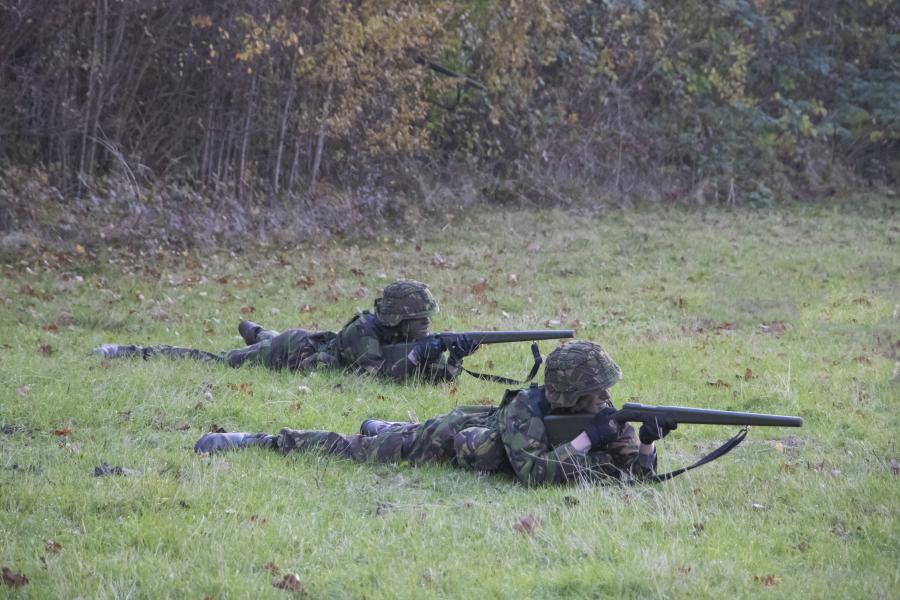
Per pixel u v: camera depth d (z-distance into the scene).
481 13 87.75
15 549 20.39
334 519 22.91
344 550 21.06
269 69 73.69
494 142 90.38
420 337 35.53
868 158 111.38
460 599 18.89
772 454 29.05
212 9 72.50
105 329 44.78
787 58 109.62
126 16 69.12
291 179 76.31
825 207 97.94
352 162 81.19
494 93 90.75
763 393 35.09
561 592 19.16
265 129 75.44
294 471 25.94
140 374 34.62
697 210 92.00
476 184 87.88
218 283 55.47
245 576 19.58
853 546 21.45
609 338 45.00
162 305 49.34
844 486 25.06
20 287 50.97
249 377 35.75
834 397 35.16
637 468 25.14
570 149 93.38
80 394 31.94
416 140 79.62
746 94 109.75
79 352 38.75
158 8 70.81
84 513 22.31
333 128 75.88
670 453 29.00
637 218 85.94
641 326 48.72
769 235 80.94
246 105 73.94
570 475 24.56
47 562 19.77
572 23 100.38
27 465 25.58
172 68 74.06
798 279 62.50
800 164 106.00
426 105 80.56
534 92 96.44
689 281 61.53
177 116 74.38
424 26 76.75
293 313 49.34
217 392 33.47
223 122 74.44
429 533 21.98
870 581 19.42
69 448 27.08
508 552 21.03
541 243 72.88
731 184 96.25
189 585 19.06
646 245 73.56
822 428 31.69
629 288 58.75
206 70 73.81
